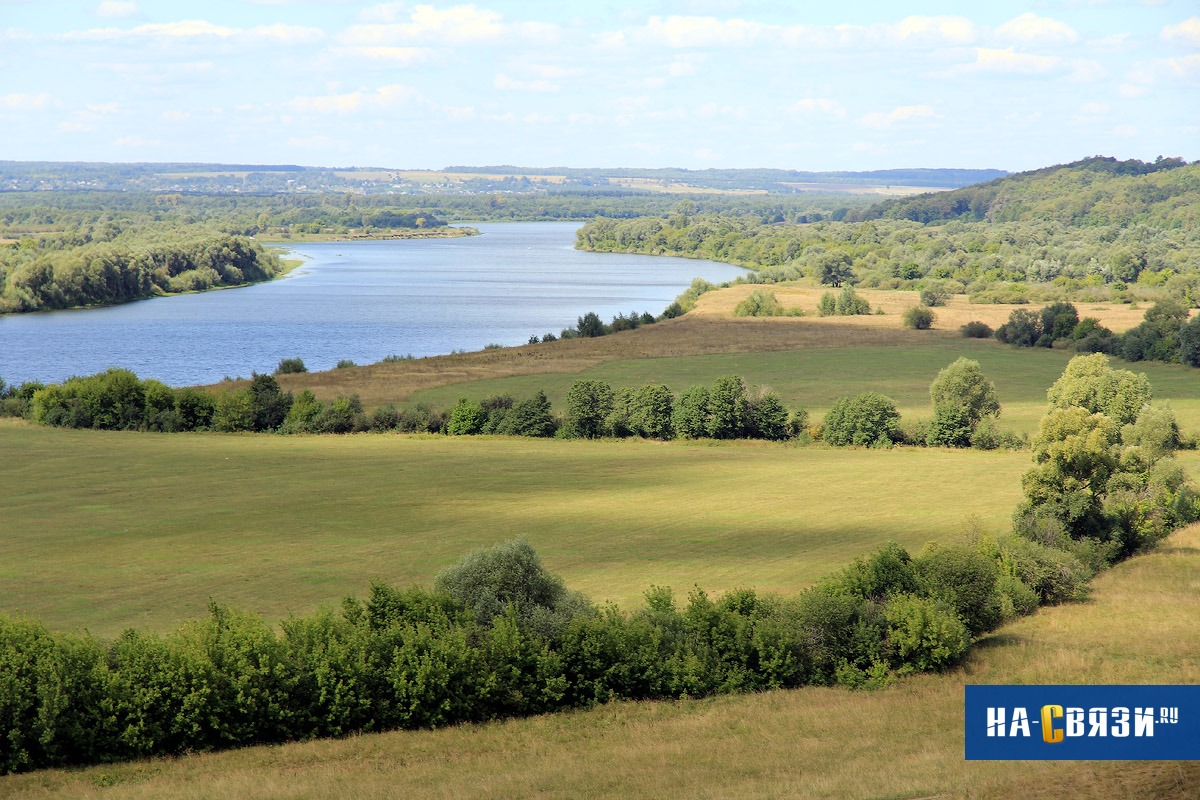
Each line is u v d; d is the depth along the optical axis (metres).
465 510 70.25
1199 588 50.66
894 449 91.75
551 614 37.97
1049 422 58.72
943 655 38.47
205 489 76.12
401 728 33.59
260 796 27.00
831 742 30.78
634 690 36.78
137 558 58.19
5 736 30.03
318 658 33.50
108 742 30.75
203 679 31.83
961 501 71.50
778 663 37.56
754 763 28.80
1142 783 24.27
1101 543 57.12
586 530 64.62
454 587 39.38
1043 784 24.73
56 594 51.03
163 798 26.97
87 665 32.09
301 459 86.88
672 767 28.81
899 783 25.75
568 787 27.19
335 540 62.41
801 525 65.44
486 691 34.22
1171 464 63.09
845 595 40.97
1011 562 49.47
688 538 62.38
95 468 82.62
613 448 92.69
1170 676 36.41
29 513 68.81
